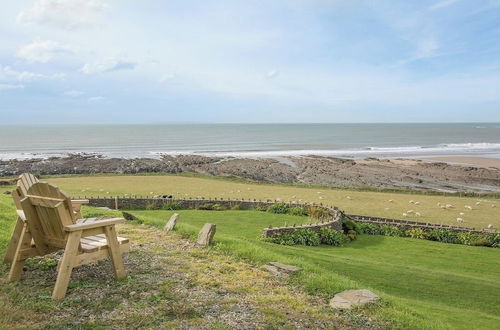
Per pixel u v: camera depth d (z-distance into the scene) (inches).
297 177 2214.6
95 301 219.0
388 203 1392.7
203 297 238.8
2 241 321.7
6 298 214.5
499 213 1277.1
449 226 1011.9
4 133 6756.9
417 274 556.7
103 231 241.3
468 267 724.7
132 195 1315.2
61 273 216.2
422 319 253.1
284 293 263.6
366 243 896.3
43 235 235.8
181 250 343.9
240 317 214.5
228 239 404.2
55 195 217.2
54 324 188.5
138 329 190.4
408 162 2883.9
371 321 231.6
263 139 5620.1
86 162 2578.7
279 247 600.1
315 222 911.7
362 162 2864.2
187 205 1128.8
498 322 358.0
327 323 219.9
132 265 289.7
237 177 2108.8
